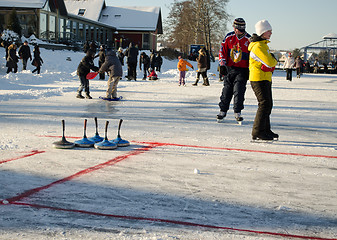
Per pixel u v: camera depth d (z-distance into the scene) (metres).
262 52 5.93
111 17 63.62
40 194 3.51
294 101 13.41
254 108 11.06
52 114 8.95
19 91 14.23
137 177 4.11
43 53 33.12
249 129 7.54
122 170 4.36
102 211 3.15
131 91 16.03
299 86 22.53
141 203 3.35
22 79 19.44
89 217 3.02
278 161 5.01
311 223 3.04
